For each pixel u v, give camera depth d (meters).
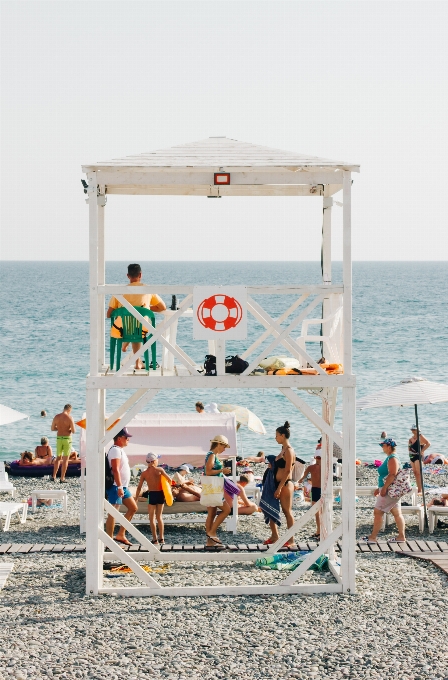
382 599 10.48
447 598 10.48
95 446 10.59
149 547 12.48
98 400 10.61
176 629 9.56
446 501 14.90
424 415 32.16
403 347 59.66
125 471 13.34
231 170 10.54
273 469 13.17
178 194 12.23
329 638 9.29
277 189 12.16
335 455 18.41
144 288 10.49
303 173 10.60
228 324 10.57
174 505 15.04
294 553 12.43
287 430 13.17
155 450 15.45
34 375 46.31
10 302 101.88
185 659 8.78
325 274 12.23
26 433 29.61
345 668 8.55
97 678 8.34
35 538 14.10
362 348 59.31
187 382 10.62
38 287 135.88
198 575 11.66
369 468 22.41
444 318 82.25
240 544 13.46
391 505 13.43
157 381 10.59
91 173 10.45
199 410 18.84
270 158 10.84
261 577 11.54
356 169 10.58
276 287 10.65
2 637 9.29
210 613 10.07
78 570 11.77
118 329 11.40
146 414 16.28
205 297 10.54
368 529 14.71
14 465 21.44
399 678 8.32
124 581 11.41
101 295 11.91
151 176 10.55
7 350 57.41
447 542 13.54
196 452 15.48
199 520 15.20
